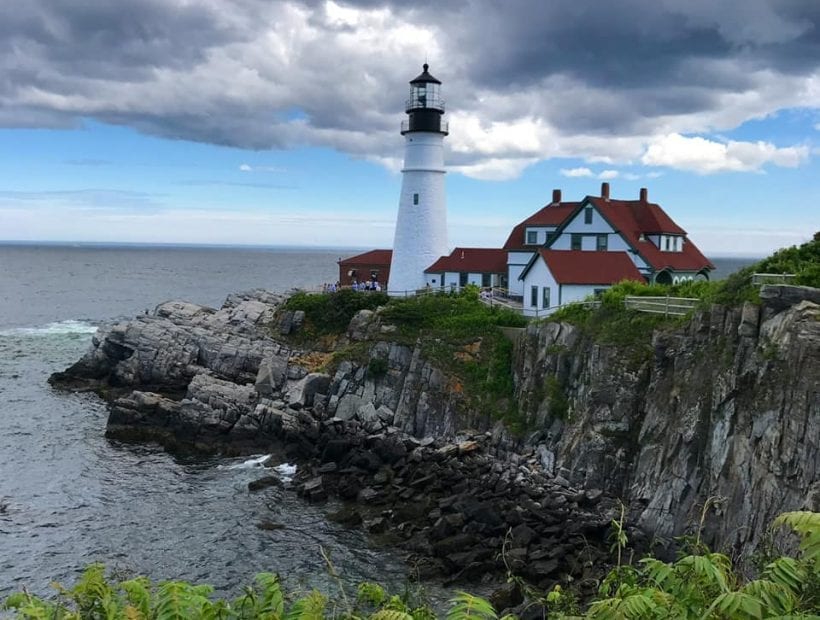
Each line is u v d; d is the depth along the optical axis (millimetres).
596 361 38688
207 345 57281
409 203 65812
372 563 30766
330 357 52938
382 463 42281
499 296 60562
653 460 33594
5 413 53625
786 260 34906
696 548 10203
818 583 7805
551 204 64875
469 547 30953
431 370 48469
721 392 30484
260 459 44969
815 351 26141
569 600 10969
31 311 125500
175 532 33906
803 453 25219
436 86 65000
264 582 9453
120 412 49000
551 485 36719
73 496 38188
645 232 58406
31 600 9094
